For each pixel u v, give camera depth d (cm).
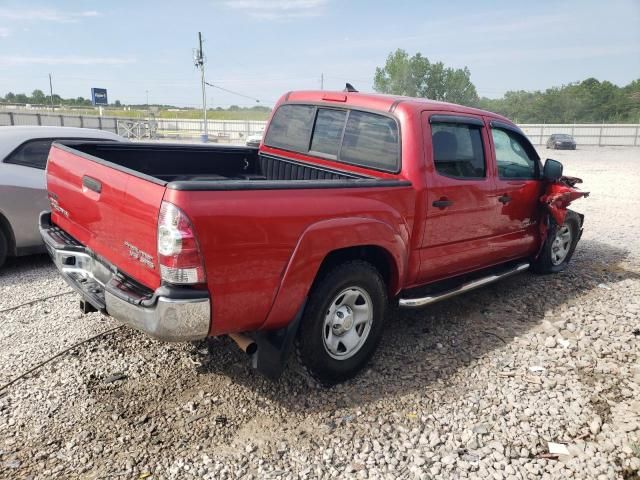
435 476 277
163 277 274
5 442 294
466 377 379
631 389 367
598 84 8356
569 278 602
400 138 390
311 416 327
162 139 4238
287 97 507
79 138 650
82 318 460
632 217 1019
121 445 295
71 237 387
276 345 323
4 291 529
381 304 373
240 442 301
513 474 279
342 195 333
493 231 479
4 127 626
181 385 356
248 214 285
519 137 509
